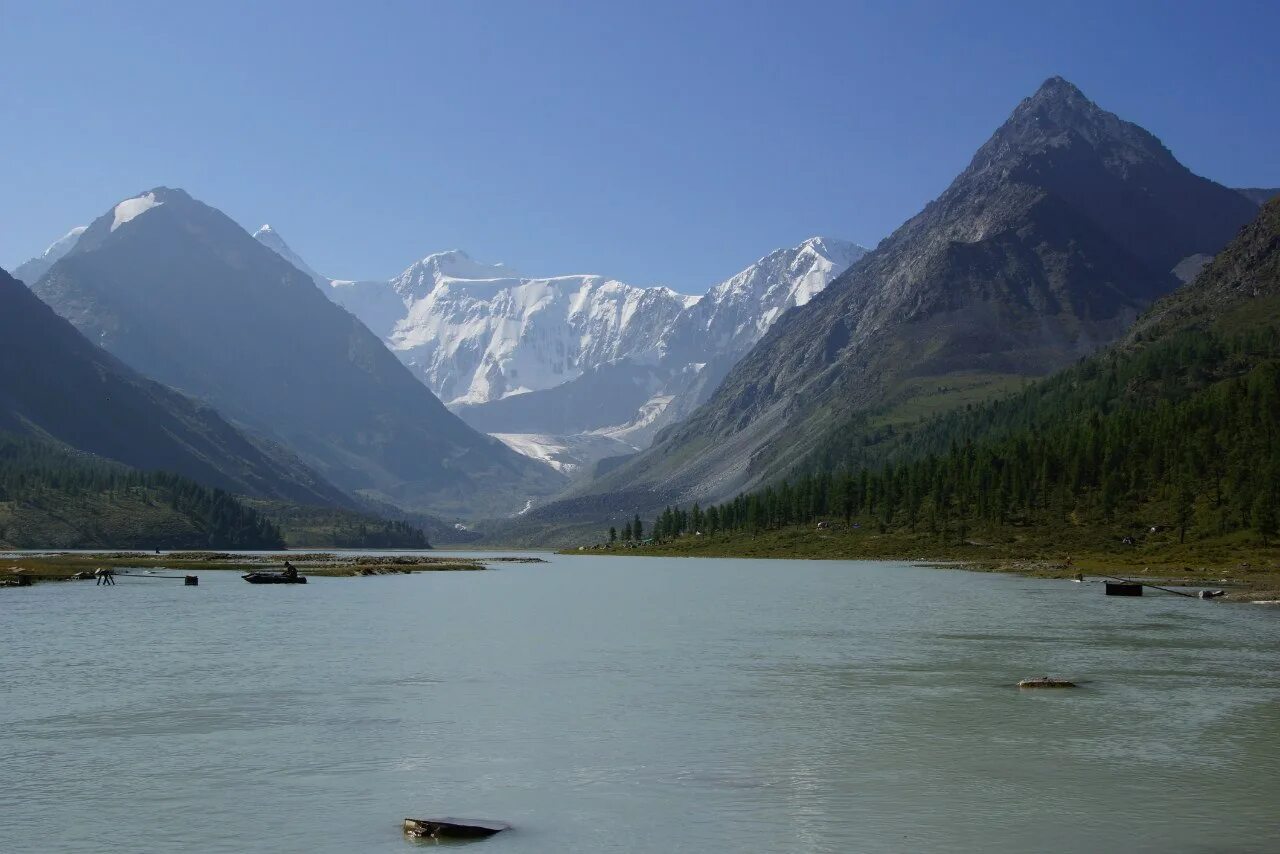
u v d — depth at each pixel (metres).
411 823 44.41
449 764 55.41
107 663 89.69
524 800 49.25
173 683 79.31
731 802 48.81
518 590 199.25
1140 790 50.34
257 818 46.56
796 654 96.12
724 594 179.50
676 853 42.28
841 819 46.34
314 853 42.31
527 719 66.19
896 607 145.50
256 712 68.31
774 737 61.22
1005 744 59.41
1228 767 54.38
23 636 109.12
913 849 42.62
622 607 152.50
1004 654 95.19
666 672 85.31
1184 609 139.50
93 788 51.00
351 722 65.31
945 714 67.69
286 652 97.69
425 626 123.19
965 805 48.22
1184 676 82.00
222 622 125.69
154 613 136.88
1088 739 60.56
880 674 83.88
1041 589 180.50
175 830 44.97
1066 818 46.31
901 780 52.28
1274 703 70.81
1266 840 43.56
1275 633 110.31
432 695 74.50
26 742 60.09
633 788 51.06
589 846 43.06
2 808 47.88
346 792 50.47
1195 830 44.75
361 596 178.88
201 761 55.88
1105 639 105.88
